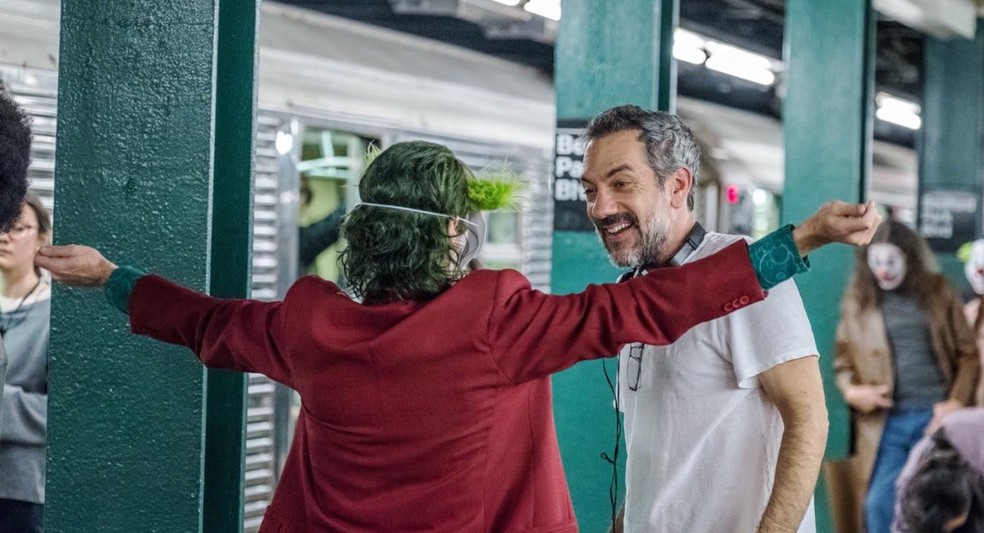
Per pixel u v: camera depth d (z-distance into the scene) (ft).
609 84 12.48
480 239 7.09
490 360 6.53
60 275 7.51
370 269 6.74
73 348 8.38
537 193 27.30
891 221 19.10
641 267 8.58
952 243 29.71
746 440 8.36
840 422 19.22
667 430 8.53
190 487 8.40
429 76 23.43
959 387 18.89
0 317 13.80
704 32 29.91
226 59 9.06
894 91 39.70
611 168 8.25
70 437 8.42
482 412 6.57
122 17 8.38
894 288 19.02
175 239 8.39
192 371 8.36
